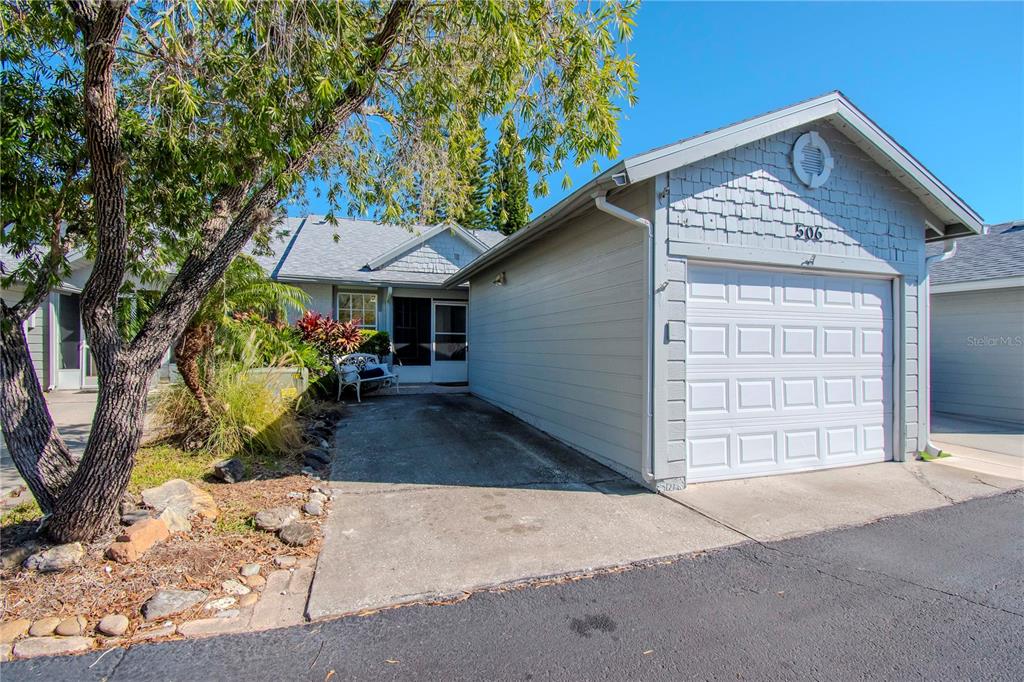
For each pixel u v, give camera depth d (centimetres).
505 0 360
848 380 573
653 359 465
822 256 543
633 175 432
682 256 477
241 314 727
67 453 325
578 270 616
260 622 249
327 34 348
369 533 362
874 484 500
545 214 558
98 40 263
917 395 604
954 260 1017
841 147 555
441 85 441
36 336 1041
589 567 314
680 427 476
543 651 230
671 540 357
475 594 281
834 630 248
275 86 327
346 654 226
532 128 457
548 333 708
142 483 428
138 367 306
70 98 347
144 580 276
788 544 353
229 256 336
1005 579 303
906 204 595
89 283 293
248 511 390
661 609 267
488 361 1015
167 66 337
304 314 1057
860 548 347
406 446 625
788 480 511
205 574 290
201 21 327
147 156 397
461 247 1328
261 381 593
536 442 658
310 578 295
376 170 561
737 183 502
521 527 377
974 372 908
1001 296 870
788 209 526
